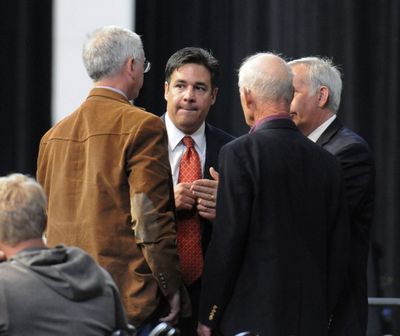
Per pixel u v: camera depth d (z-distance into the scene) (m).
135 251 7.95
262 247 7.79
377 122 15.14
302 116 8.71
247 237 7.83
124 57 8.22
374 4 15.09
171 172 8.38
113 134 8.00
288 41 15.00
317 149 8.09
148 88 15.05
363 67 15.12
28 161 15.29
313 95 8.70
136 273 7.93
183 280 8.65
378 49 15.11
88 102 8.20
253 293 7.78
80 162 8.09
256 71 8.08
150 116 8.02
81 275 6.38
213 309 7.83
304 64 8.76
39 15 15.23
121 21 15.15
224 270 7.76
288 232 7.83
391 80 15.07
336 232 8.10
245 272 7.82
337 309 8.33
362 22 15.08
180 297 8.12
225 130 15.09
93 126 8.07
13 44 15.20
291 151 7.95
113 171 7.95
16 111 15.23
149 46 15.07
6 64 15.26
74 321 6.30
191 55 8.86
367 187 8.53
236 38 15.04
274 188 7.84
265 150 7.89
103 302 6.44
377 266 14.77
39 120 15.28
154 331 6.65
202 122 8.95
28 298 6.25
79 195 8.04
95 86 8.26
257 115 8.11
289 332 7.76
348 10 15.00
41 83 15.27
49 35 15.23
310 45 15.00
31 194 6.45
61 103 15.29
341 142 8.60
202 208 8.59
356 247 8.51
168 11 15.07
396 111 15.05
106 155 7.97
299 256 7.84
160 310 8.12
